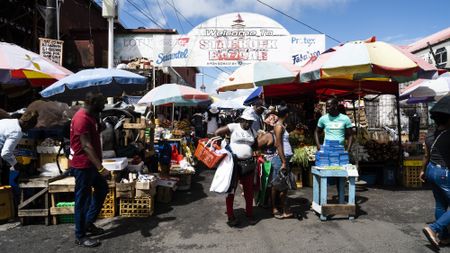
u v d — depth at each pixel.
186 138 11.42
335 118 6.36
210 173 9.55
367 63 5.64
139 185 5.26
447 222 3.81
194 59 11.80
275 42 11.74
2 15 10.62
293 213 5.43
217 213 5.54
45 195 4.89
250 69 7.02
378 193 6.79
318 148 6.56
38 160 5.69
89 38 12.19
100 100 4.23
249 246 4.14
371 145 7.61
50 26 8.23
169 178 6.75
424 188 7.26
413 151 8.23
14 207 5.25
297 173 7.48
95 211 4.43
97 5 14.46
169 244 4.22
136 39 11.97
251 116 4.87
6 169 5.59
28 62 6.69
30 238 4.41
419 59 6.41
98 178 4.32
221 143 5.17
